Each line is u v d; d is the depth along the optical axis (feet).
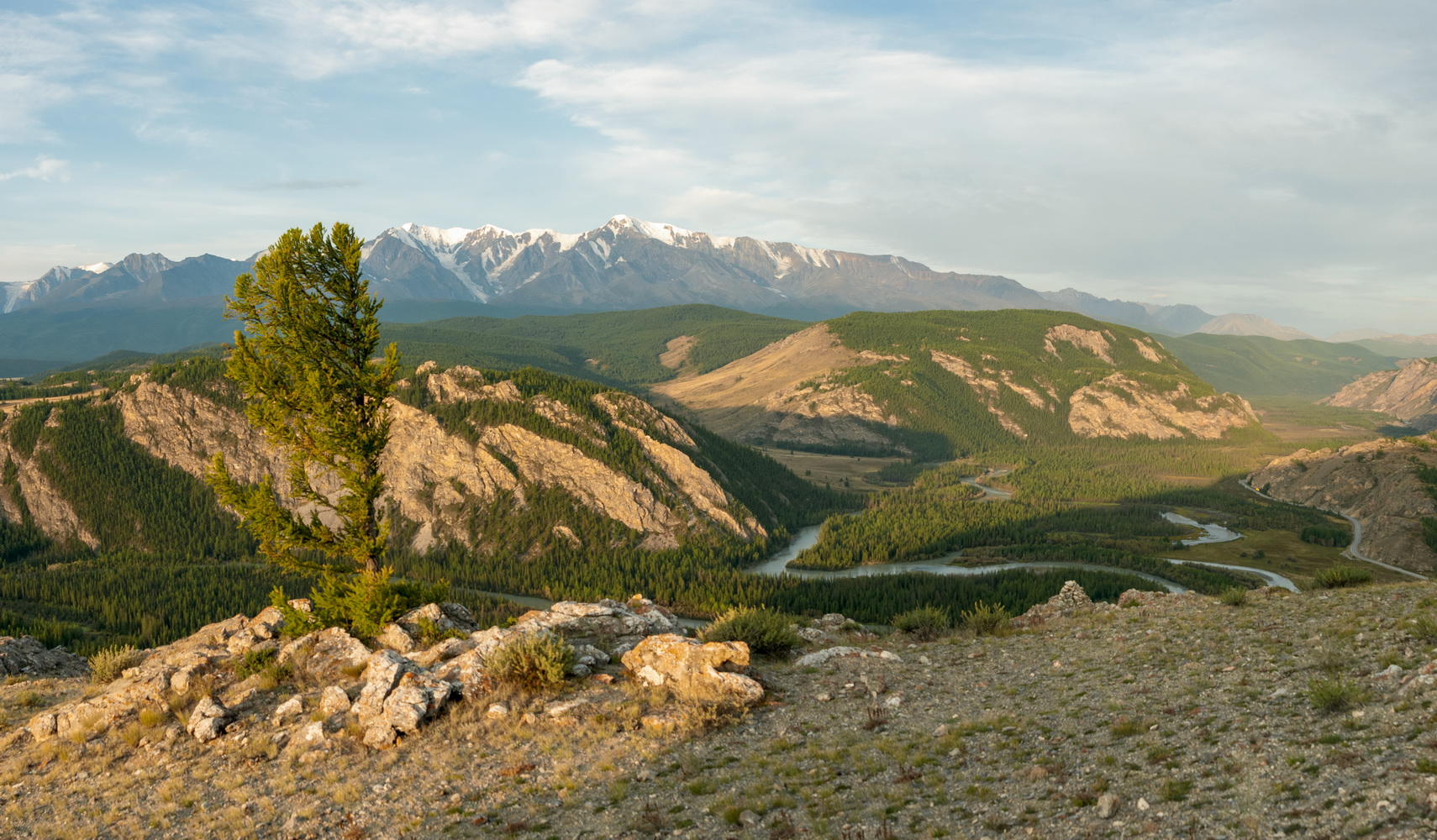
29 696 114.83
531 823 63.26
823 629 127.65
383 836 64.39
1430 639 70.23
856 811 57.98
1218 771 53.06
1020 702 78.48
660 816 61.46
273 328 127.13
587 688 90.68
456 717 84.48
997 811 54.24
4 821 74.49
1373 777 46.39
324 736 84.07
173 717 93.45
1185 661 83.76
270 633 119.14
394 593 122.01
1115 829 48.16
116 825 71.46
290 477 128.26
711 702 83.71
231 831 67.97
